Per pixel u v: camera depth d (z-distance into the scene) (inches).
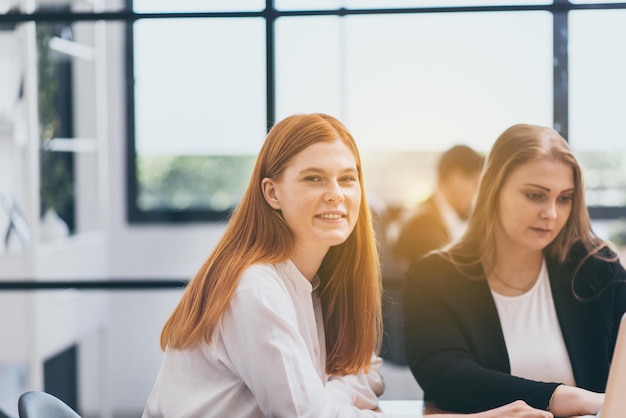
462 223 142.3
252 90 185.5
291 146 58.3
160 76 185.5
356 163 60.7
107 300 180.1
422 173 179.6
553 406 62.1
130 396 182.9
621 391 51.5
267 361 54.2
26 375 153.7
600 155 162.6
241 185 187.5
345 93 179.6
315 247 59.5
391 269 143.6
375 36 178.5
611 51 154.5
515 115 174.1
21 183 147.9
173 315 59.7
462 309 70.3
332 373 65.2
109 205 184.4
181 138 186.2
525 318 70.7
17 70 136.7
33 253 135.7
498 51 173.9
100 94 175.0
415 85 178.7
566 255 71.4
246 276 56.3
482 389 64.7
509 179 69.9
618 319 71.6
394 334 148.0
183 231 185.9
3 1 132.4
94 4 168.1
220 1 180.2
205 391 57.4
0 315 135.2
